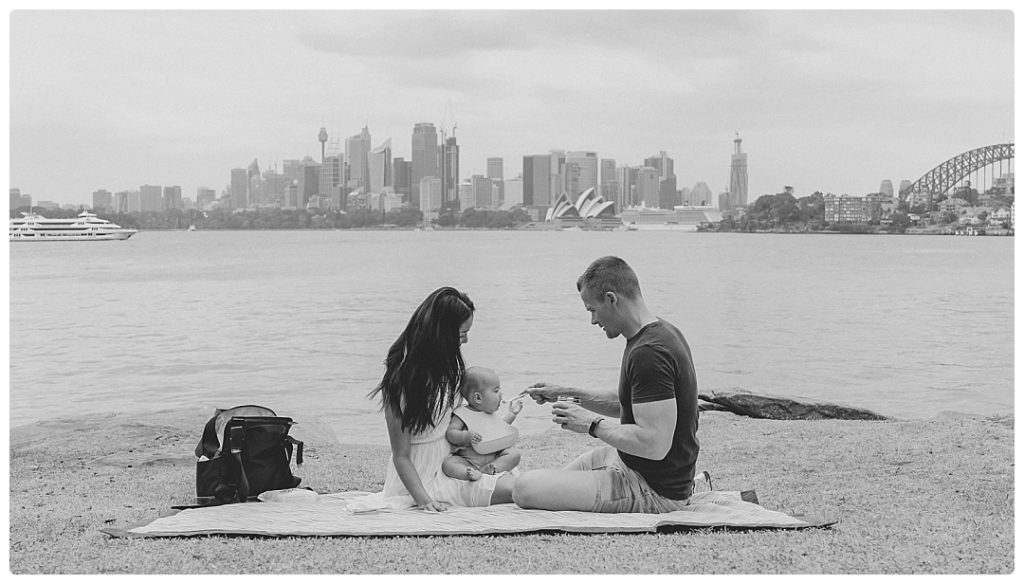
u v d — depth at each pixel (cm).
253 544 523
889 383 1641
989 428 906
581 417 545
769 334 2333
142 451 847
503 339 2162
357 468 789
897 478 705
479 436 581
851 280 4166
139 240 11050
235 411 625
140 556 508
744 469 750
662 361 532
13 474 762
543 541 521
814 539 537
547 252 7538
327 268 5250
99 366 1847
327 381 1634
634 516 554
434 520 547
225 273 4809
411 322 569
